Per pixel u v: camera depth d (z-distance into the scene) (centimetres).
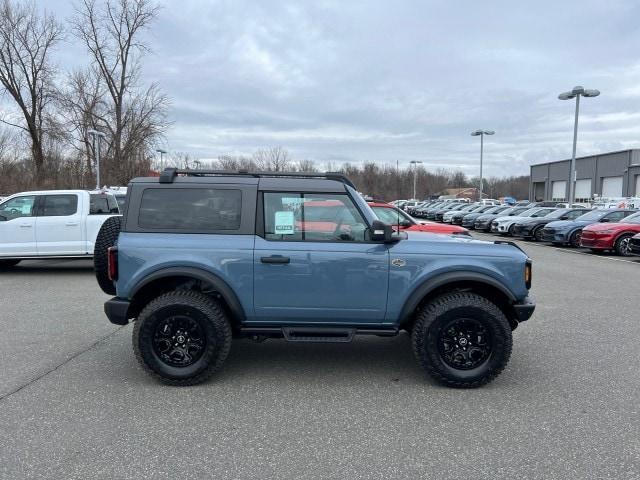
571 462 326
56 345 575
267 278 452
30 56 3722
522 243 2152
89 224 1100
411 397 436
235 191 462
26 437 355
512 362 529
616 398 433
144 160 3769
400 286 455
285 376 486
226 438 357
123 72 3850
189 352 456
